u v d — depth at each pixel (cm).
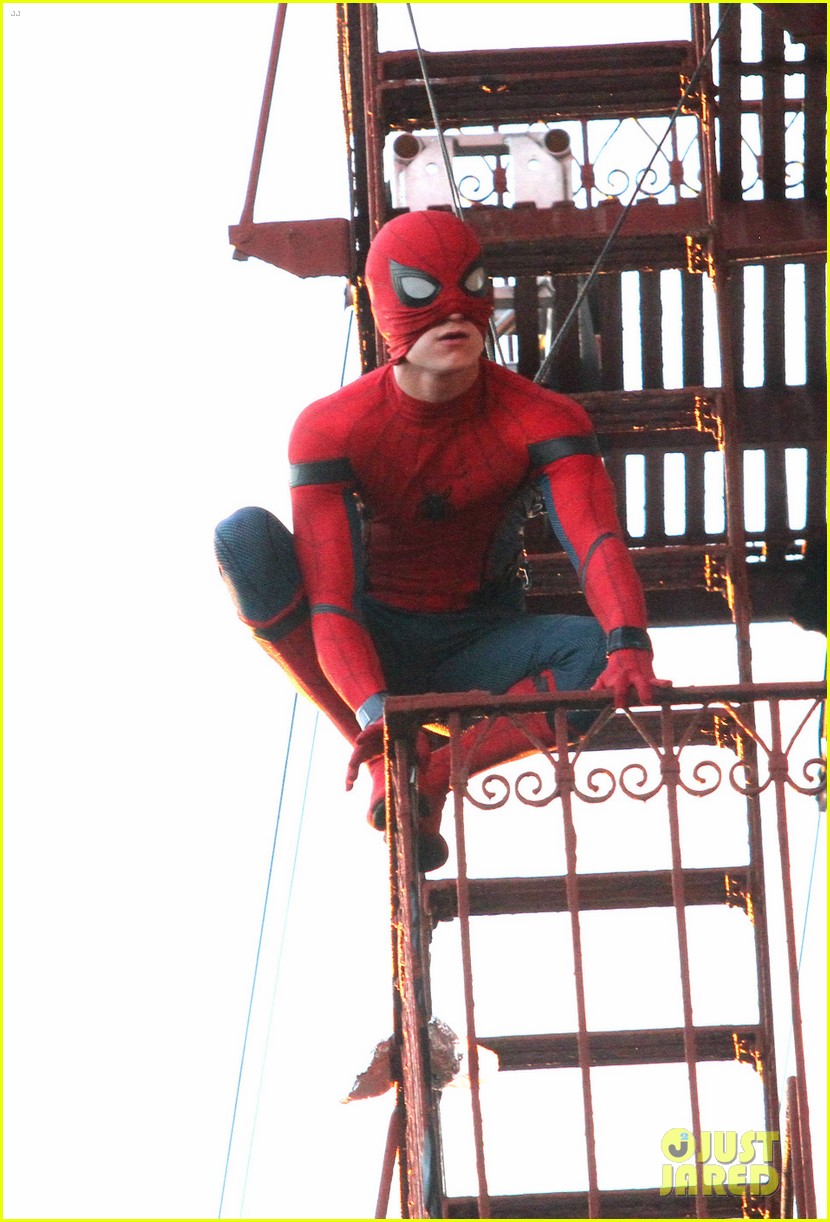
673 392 1552
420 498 1325
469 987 1128
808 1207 1164
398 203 1762
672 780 1158
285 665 1345
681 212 1611
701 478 1797
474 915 1485
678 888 1141
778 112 1703
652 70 1584
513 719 1188
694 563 1569
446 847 1325
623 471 1744
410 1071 1230
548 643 1314
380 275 1289
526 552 1667
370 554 1362
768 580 1845
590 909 1491
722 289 1567
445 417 1305
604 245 1567
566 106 1611
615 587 1256
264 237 1697
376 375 1327
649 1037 1458
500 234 1599
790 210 1705
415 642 1346
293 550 1320
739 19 1689
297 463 1317
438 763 1307
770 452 1798
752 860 1477
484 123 1627
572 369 1711
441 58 1592
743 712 1458
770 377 1784
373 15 1609
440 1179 1181
